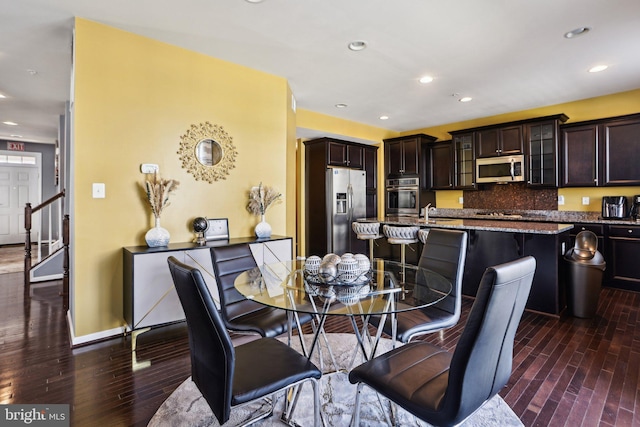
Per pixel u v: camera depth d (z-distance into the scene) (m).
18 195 7.88
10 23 2.64
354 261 2.01
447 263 2.30
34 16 2.54
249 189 3.56
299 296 1.80
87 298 2.67
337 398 1.96
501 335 1.23
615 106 4.52
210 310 1.21
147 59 2.89
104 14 2.52
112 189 2.75
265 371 1.45
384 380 1.37
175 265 1.35
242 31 2.78
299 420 1.76
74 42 2.60
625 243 4.12
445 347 2.63
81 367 2.29
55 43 2.98
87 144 2.63
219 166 3.34
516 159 5.11
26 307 3.54
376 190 6.65
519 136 5.11
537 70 3.66
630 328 2.98
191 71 3.14
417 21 2.64
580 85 4.16
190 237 3.16
